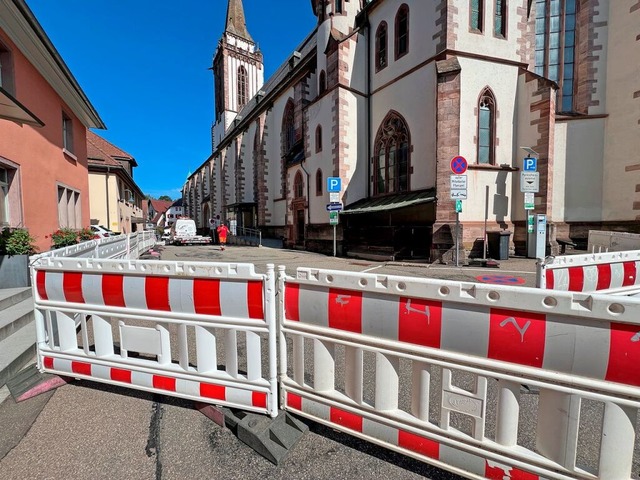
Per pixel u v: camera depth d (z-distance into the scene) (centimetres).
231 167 3794
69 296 298
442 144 1209
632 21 1354
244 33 5359
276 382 248
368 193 1698
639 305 150
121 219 2511
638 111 1339
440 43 1264
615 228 1392
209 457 219
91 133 2708
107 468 208
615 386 156
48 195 993
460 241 1209
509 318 177
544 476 172
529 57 1334
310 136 1877
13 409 273
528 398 297
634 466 218
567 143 1441
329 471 206
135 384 283
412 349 200
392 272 973
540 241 1209
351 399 225
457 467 192
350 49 1634
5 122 771
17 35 816
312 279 234
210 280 254
